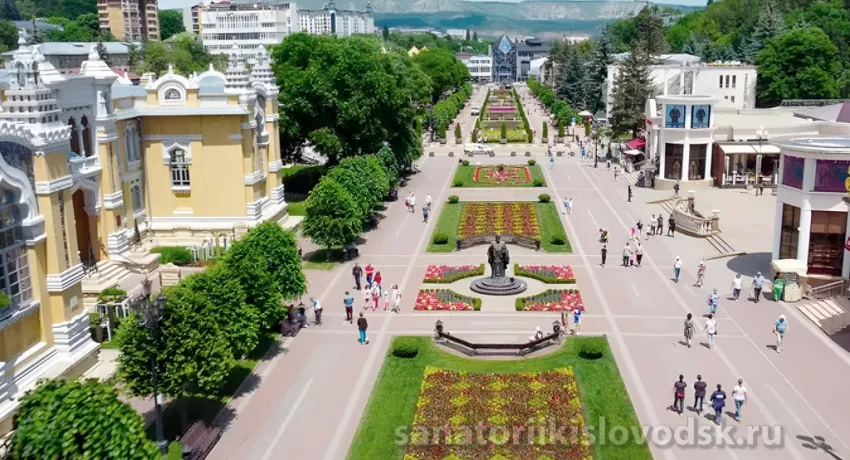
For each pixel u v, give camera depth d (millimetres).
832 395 35562
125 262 54344
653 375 37906
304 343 42938
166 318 30969
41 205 34438
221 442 31969
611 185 94500
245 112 61375
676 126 88875
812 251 50281
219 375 31375
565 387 36219
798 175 50375
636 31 180500
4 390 30344
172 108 61500
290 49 86562
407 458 30156
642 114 111938
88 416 23500
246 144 63062
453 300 49500
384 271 57562
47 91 34781
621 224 72375
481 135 145000
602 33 176125
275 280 42375
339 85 84125
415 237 68438
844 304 46250
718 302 48469
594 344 40219
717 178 89875
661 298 50125
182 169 63562
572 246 64375
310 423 33531
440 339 43031
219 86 65062
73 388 24234
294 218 74312
